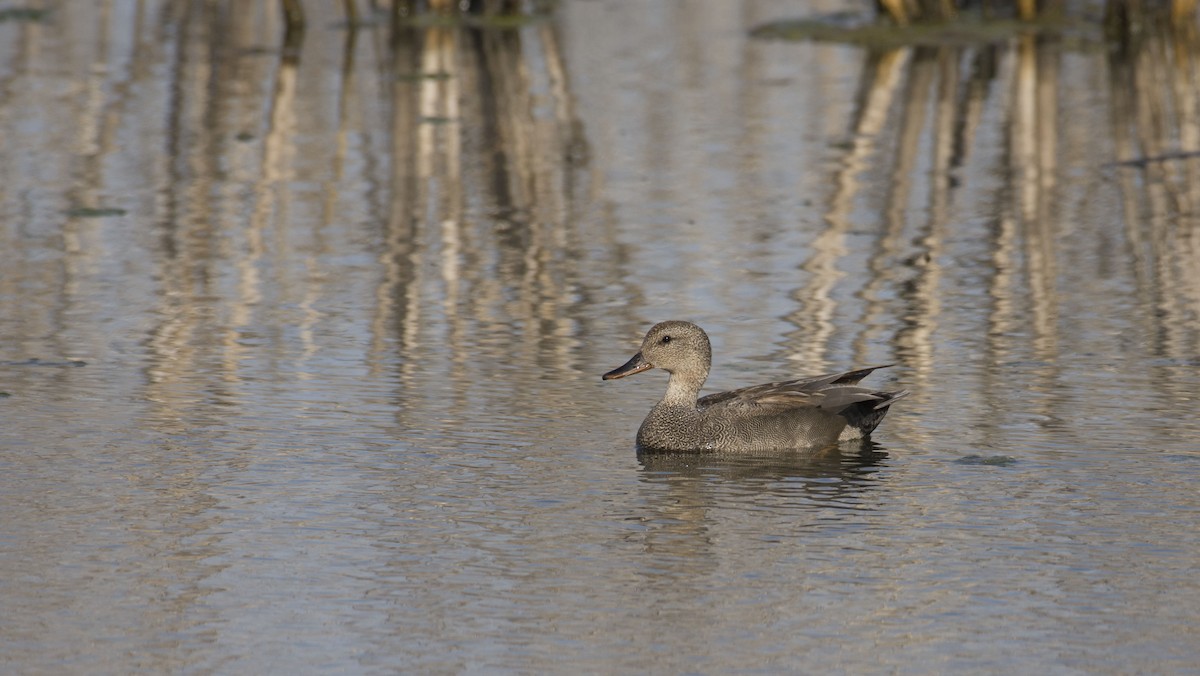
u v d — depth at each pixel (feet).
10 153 78.89
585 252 63.36
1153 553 33.81
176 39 109.60
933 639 29.66
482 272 60.34
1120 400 45.29
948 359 49.93
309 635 29.89
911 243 65.10
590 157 80.02
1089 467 39.58
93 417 43.16
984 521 35.91
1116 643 29.45
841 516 36.58
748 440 42.22
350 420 43.21
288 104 90.63
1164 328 53.16
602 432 43.21
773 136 84.64
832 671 28.37
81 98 91.50
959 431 42.98
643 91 95.66
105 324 53.06
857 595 31.78
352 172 76.59
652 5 126.72
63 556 33.42
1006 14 117.19
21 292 56.95
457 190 73.46
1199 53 105.09
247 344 50.90
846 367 49.21
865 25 113.60
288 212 69.36
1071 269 61.21
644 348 43.06
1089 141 83.46
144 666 28.55
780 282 59.31
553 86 96.43
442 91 94.32
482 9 117.91
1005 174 76.95
